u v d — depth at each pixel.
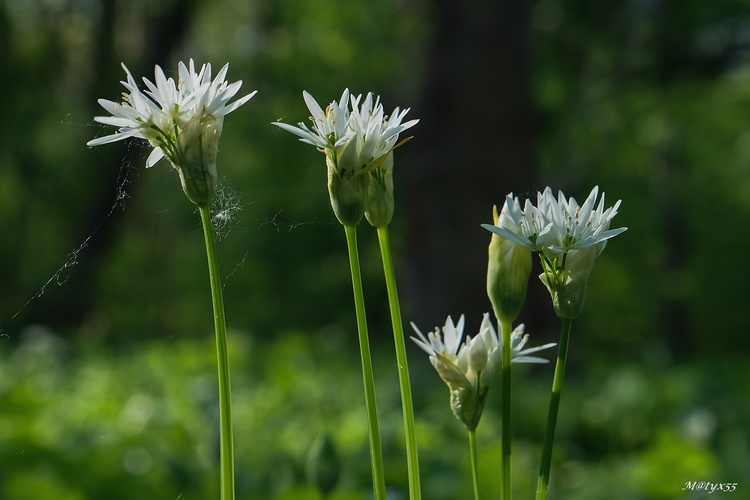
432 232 11.66
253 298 28.56
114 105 1.74
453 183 11.62
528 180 11.80
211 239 1.69
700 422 7.60
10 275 27.98
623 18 18.22
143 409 7.46
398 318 1.85
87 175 24.47
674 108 19.33
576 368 12.59
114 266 30.70
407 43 18.00
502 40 11.70
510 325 1.83
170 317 30.78
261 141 25.05
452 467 5.22
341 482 4.70
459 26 11.71
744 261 30.36
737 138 27.56
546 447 1.74
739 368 14.14
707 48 17.88
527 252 1.82
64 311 23.59
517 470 5.97
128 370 11.27
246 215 26.58
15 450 4.92
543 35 20.38
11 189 26.91
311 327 28.25
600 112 17.94
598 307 30.83
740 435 7.98
